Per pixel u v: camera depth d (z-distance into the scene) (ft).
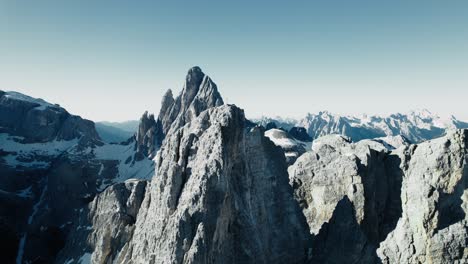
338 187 415.85
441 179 351.67
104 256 371.15
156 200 305.94
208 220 260.21
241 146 313.94
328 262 321.93
